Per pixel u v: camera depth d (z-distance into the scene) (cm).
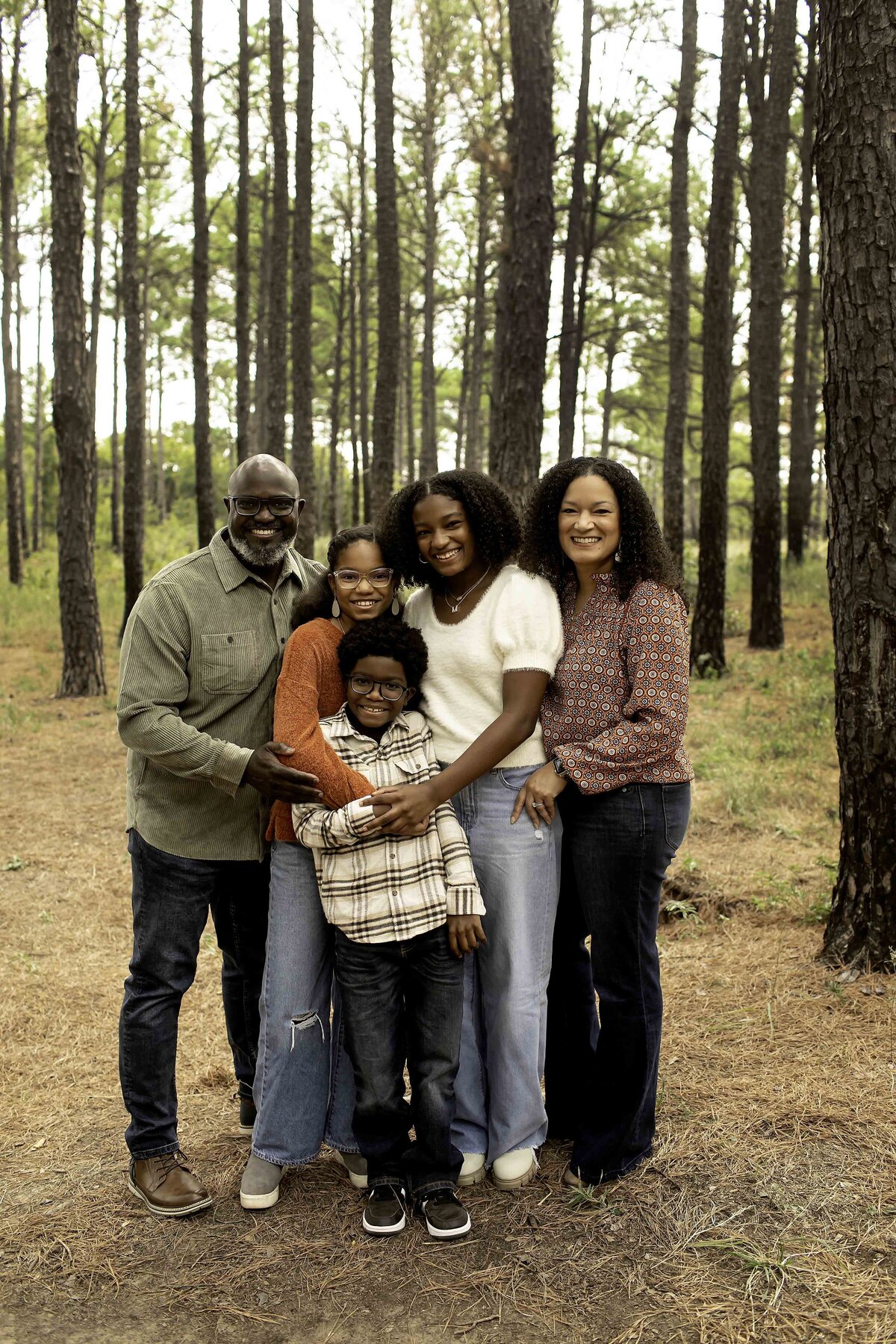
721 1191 275
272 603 290
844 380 390
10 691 1216
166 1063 281
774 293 1241
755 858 584
